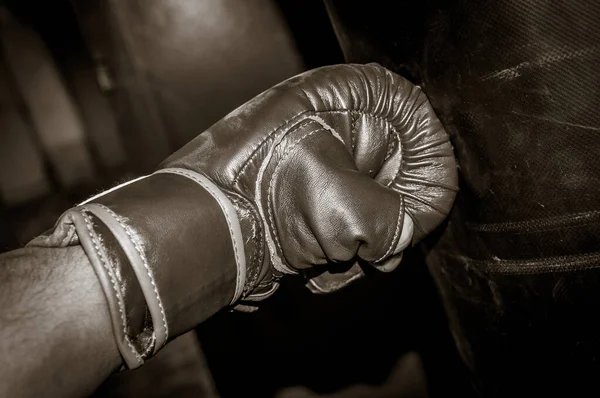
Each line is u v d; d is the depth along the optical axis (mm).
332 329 1221
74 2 2518
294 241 531
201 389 1306
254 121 528
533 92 489
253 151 520
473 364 641
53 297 445
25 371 421
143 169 2711
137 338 463
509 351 583
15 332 427
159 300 463
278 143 521
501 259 554
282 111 529
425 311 1185
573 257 518
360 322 1212
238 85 1601
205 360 1338
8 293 437
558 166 501
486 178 538
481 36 491
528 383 583
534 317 553
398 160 570
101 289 454
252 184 522
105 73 2596
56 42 2979
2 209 3018
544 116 492
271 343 1257
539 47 476
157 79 1667
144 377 1385
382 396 1137
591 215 503
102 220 459
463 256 591
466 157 548
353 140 560
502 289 563
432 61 527
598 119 480
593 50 467
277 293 1271
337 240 512
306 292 1258
